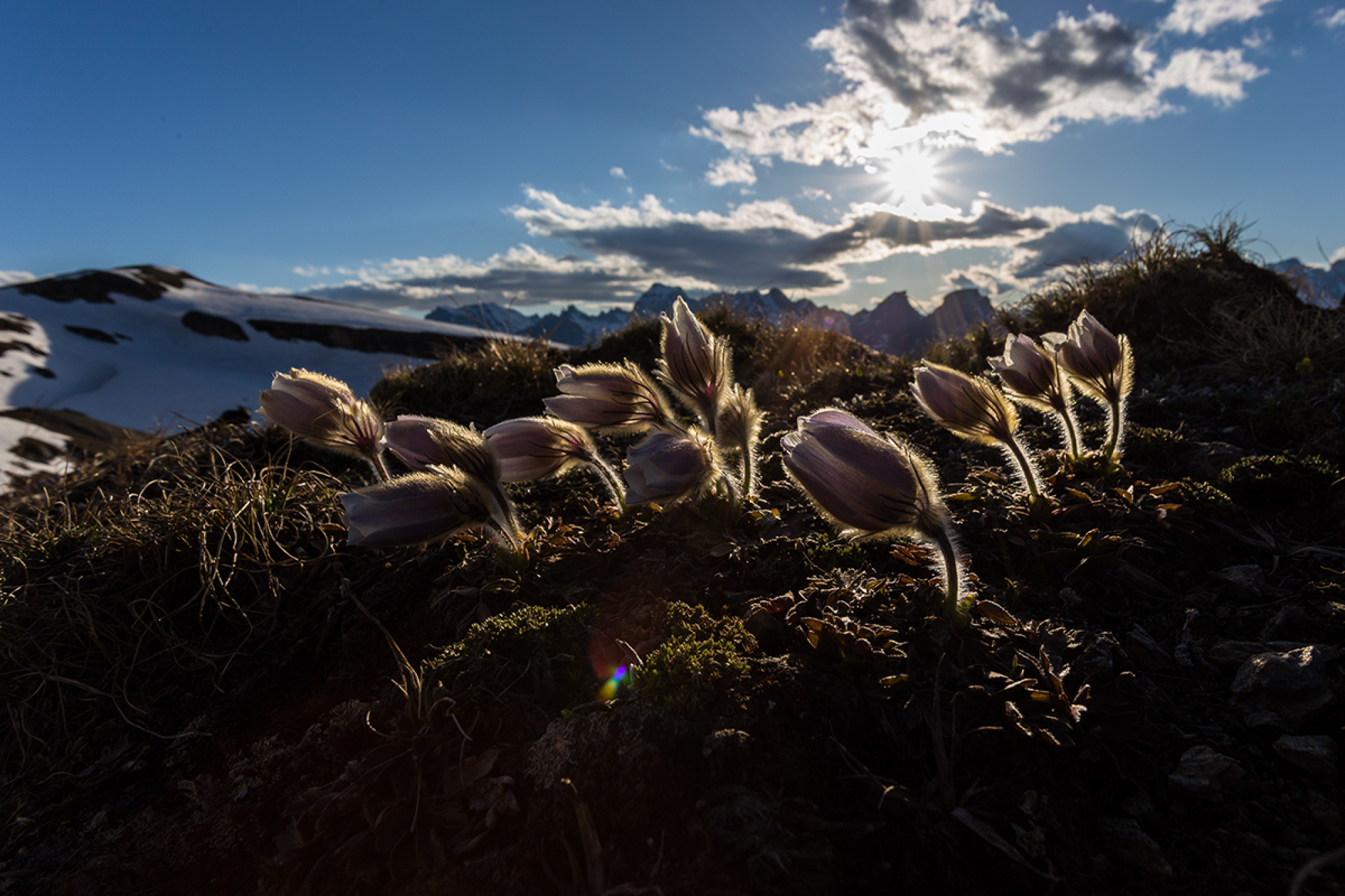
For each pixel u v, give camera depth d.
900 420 4.03
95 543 3.13
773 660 1.80
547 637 1.99
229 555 2.88
